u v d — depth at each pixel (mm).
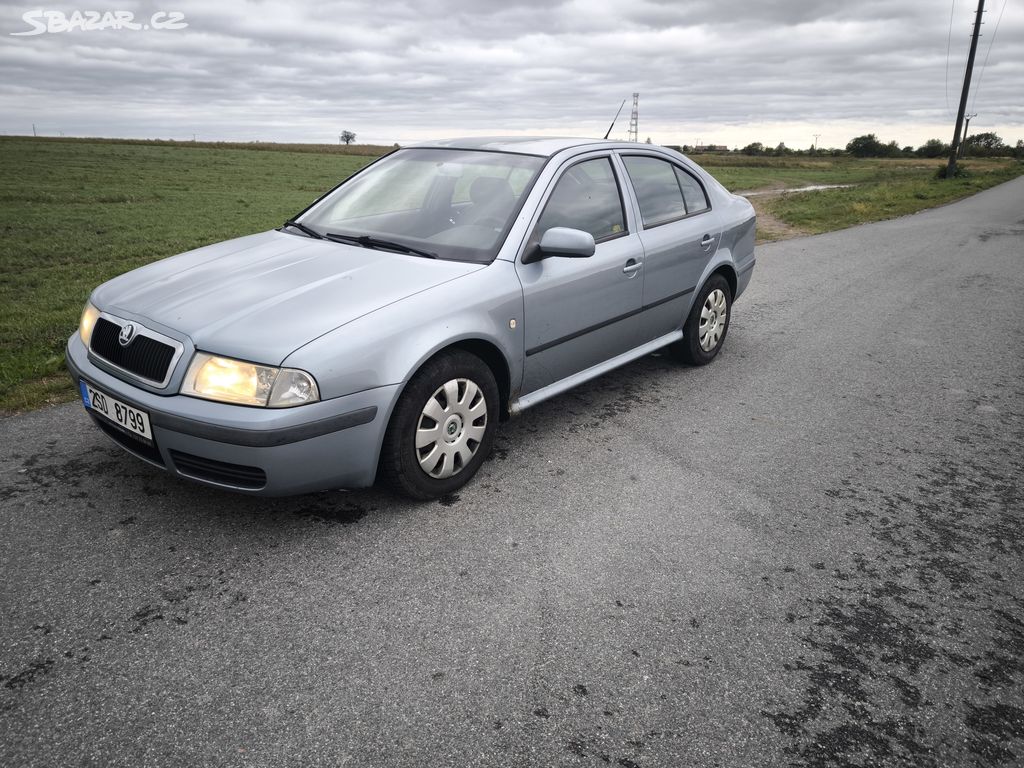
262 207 21266
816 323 6785
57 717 2014
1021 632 2529
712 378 5137
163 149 56969
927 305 7590
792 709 2139
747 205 5703
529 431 4137
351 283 3127
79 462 3537
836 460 3865
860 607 2635
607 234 4090
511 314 3402
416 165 4223
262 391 2652
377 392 2844
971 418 4492
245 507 3168
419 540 2971
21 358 5023
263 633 2389
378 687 2164
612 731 2029
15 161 34875
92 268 9891
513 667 2266
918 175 50156
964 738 2062
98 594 2562
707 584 2734
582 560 2865
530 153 4012
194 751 1915
